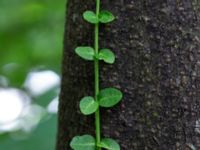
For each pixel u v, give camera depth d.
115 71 0.51
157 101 0.50
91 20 0.51
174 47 0.50
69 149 0.53
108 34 0.51
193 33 0.50
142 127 0.50
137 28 0.51
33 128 1.00
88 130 0.52
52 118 1.00
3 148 0.98
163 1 0.50
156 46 0.50
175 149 0.50
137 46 0.51
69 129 0.53
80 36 0.53
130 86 0.51
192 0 0.51
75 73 0.53
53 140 0.99
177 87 0.50
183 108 0.50
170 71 0.50
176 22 0.50
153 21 0.50
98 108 0.51
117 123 0.51
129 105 0.51
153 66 0.50
